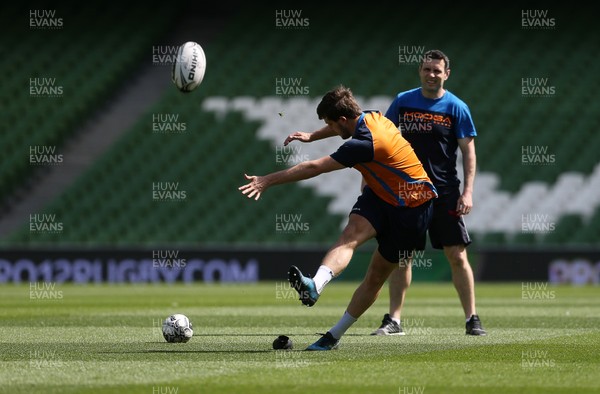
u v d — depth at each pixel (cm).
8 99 11250
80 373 2130
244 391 1870
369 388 1925
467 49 11606
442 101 3319
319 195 9831
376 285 2606
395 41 11831
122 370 2180
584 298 5997
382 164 2478
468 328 3272
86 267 8594
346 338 3095
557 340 3006
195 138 10719
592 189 9619
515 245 9269
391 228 2517
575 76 11106
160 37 12250
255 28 12256
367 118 2505
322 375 2105
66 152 10725
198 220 9806
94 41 12144
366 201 2536
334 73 11431
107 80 11525
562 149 10069
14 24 12331
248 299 5859
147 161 10481
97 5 12581
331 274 2416
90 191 10206
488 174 9850
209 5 12769
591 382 2033
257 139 10619
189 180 10231
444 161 3316
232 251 8575
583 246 8588
